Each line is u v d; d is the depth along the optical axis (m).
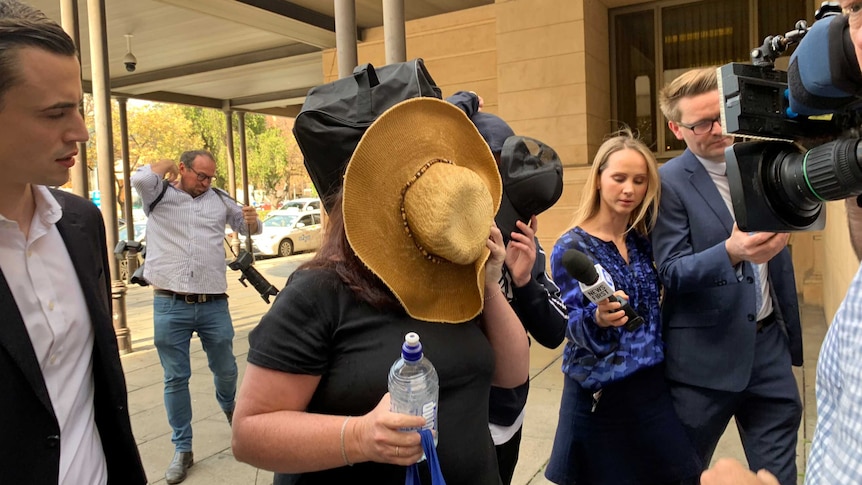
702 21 8.16
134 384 5.28
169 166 3.86
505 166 1.84
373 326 1.36
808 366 4.57
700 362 2.20
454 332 1.43
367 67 1.47
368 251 1.32
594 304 2.13
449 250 1.30
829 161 1.20
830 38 1.11
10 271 1.37
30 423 1.34
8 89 1.24
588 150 7.67
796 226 1.38
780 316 2.29
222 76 13.27
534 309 2.00
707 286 2.15
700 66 8.23
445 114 1.44
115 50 11.34
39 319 1.42
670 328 2.29
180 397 3.54
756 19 7.91
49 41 1.29
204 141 32.41
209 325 3.77
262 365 1.32
